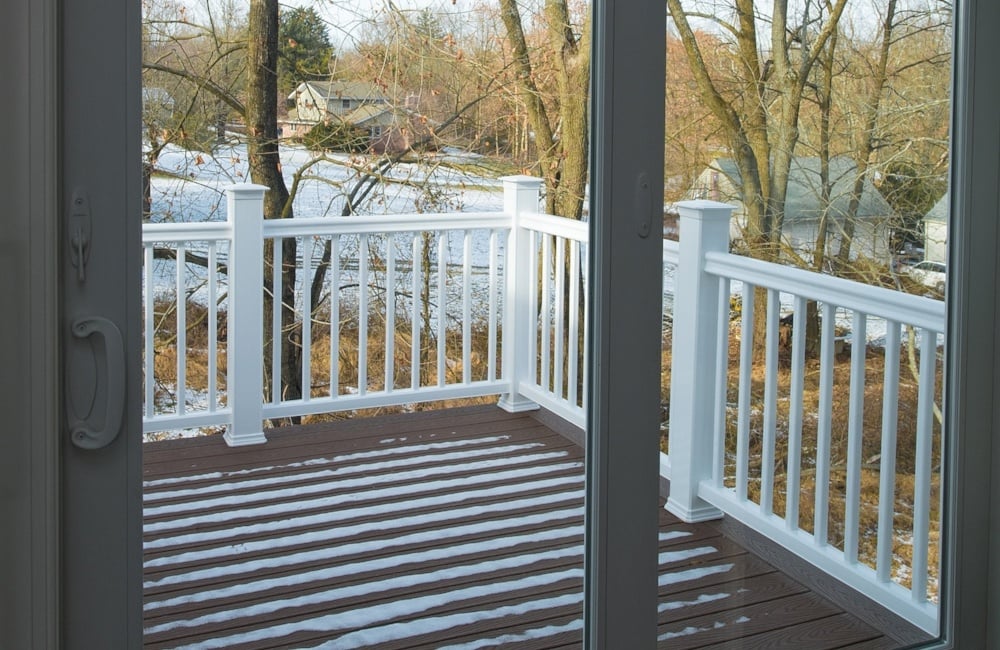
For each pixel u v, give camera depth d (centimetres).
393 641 220
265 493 203
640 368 196
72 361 149
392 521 221
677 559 231
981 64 230
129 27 150
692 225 217
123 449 154
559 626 238
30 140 141
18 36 140
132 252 152
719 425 230
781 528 239
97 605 154
